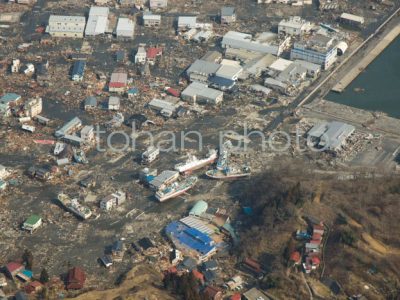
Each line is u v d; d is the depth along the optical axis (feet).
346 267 437.17
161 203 517.55
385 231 454.81
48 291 432.66
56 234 487.20
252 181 534.78
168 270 453.99
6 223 495.41
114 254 467.11
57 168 548.72
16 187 530.27
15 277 444.96
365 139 591.37
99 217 502.79
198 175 549.13
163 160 563.48
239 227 492.54
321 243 456.04
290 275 438.40
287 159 564.30
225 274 452.76
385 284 424.46
